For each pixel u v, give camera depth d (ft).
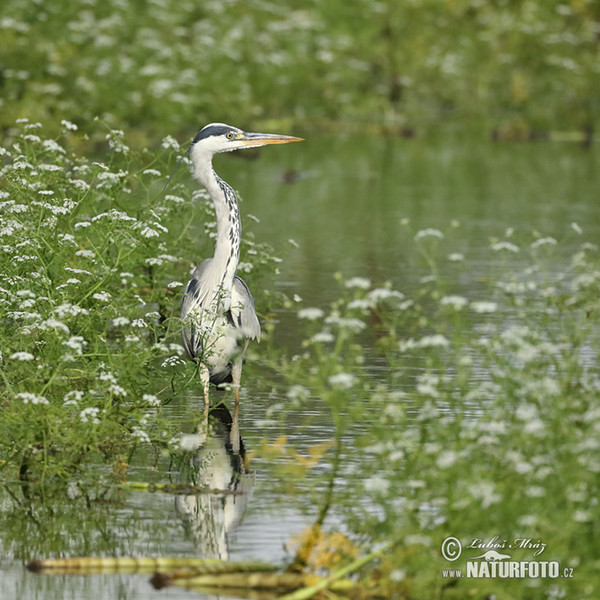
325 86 134.21
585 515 24.73
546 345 30.73
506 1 154.30
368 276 62.95
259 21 139.44
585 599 25.48
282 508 32.53
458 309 31.27
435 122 137.08
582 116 142.61
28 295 37.01
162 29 127.85
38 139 46.65
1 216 43.57
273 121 125.49
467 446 27.27
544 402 28.43
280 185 95.66
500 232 75.92
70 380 41.04
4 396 38.09
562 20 156.87
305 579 28.27
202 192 50.80
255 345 47.60
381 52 143.33
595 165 108.78
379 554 27.53
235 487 34.42
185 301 42.78
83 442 34.71
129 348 38.65
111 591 28.09
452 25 150.00
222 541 30.63
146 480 35.01
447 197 90.43
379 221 79.92
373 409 40.40
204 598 27.78
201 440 38.29
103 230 43.88
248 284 52.13
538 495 25.05
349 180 98.73
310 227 77.36
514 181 98.78
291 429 39.34
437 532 26.84
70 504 33.22
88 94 105.40
